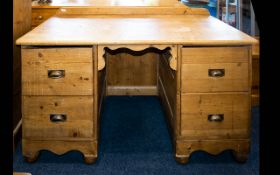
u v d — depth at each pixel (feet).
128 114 8.91
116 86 10.50
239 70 5.81
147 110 9.25
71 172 5.82
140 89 10.54
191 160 6.30
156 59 10.33
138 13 9.48
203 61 5.74
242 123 5.99
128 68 10.37
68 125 5.93
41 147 6.00
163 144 7.03
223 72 5.79
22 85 5.76
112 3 11.03
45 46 5.82
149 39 5.64
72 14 9.30
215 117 5.93
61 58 5.69
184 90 5.83
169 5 10.29
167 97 7.82
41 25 7.26
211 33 6.27
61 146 6.00
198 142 6.02
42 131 5.94
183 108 5.90
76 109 5.89
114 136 7.45
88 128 5.96
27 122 5.91
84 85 5.80
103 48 5.69
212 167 6.02
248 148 6.08
